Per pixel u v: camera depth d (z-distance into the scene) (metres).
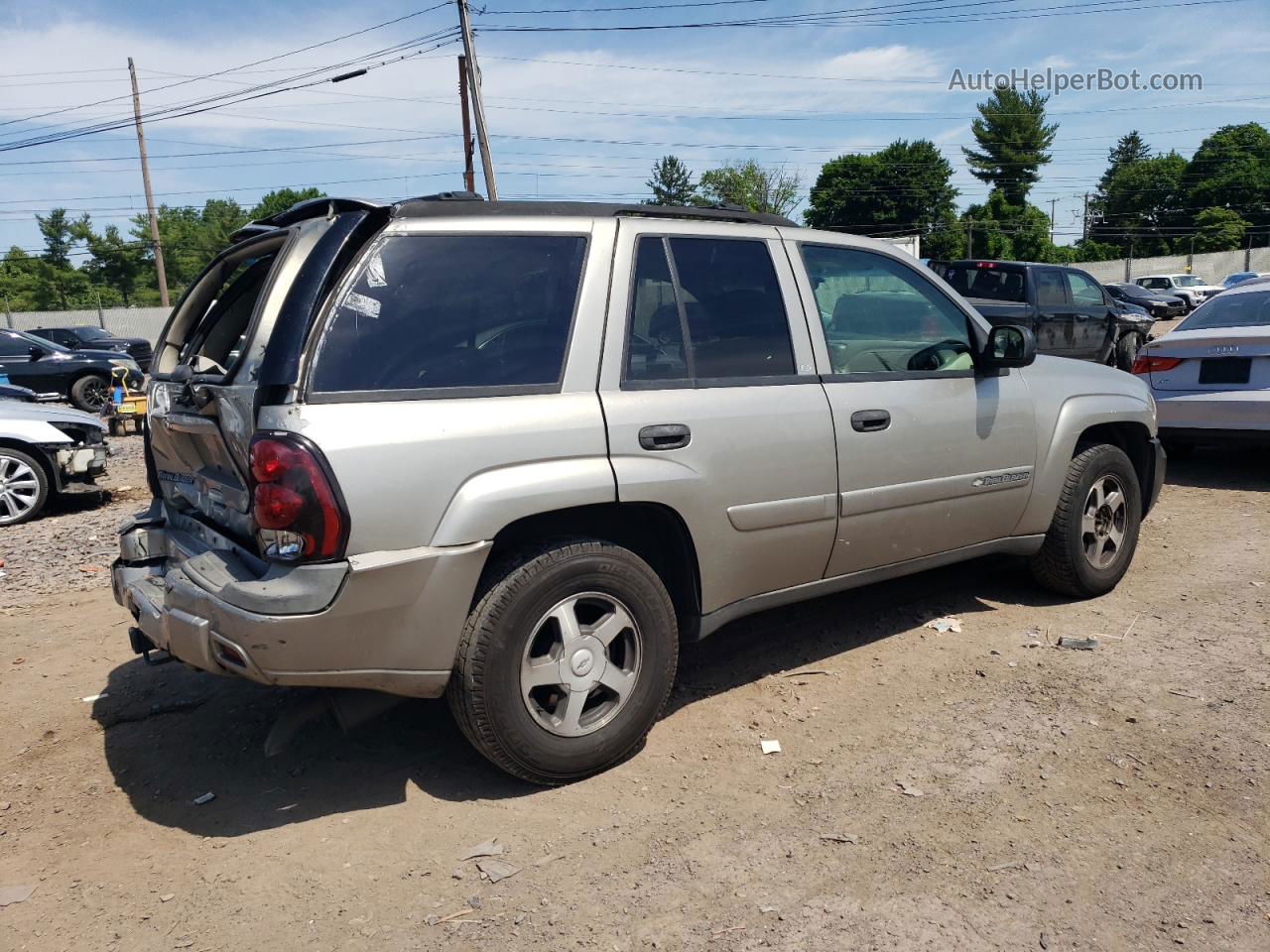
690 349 3.60
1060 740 3.60
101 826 3.27
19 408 8.72
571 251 3.43
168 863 3.03
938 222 78.69
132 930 2.71
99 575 6.51
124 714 4.16
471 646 3.10
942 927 2.60
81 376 18.31
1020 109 80.38
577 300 3.38
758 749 3.62
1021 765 3.43
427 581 2.98
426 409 3.02
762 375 3.77
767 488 3.71
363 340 3.01
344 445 2.87
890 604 5.12
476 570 3.06
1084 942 2.53
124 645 5.06
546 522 3.31
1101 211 93.00
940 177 78.62
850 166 79.25
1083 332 14.27
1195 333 7.92
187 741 3.87
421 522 2.97
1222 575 5.48
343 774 3.55
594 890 2.81
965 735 3.66
